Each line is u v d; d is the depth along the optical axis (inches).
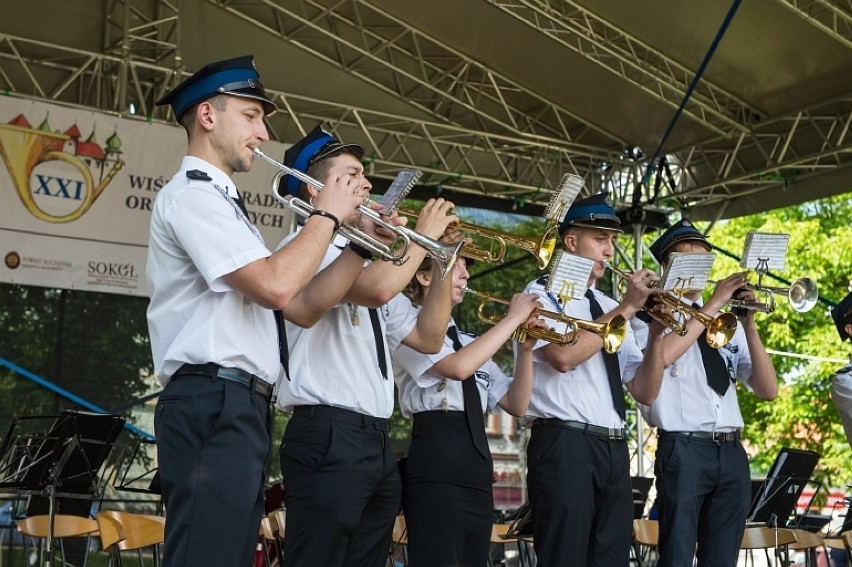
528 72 410.6
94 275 353.1
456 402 179.5
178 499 117.2
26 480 257.4
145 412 364.5
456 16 389.7
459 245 151.9
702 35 359.6
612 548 190.2
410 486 178.2
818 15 335.0
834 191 391.9
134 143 360.2
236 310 122.0
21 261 344.5
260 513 123.3
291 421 153.6
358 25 408.2
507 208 428.1
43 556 299.0
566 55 389.1
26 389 350.0
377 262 152.8
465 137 426.9
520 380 189.0
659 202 428.8
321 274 138.1
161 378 124.1
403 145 414.0
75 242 351.3
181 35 394.3
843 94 365.7
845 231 669.3
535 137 427.2
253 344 122.9
